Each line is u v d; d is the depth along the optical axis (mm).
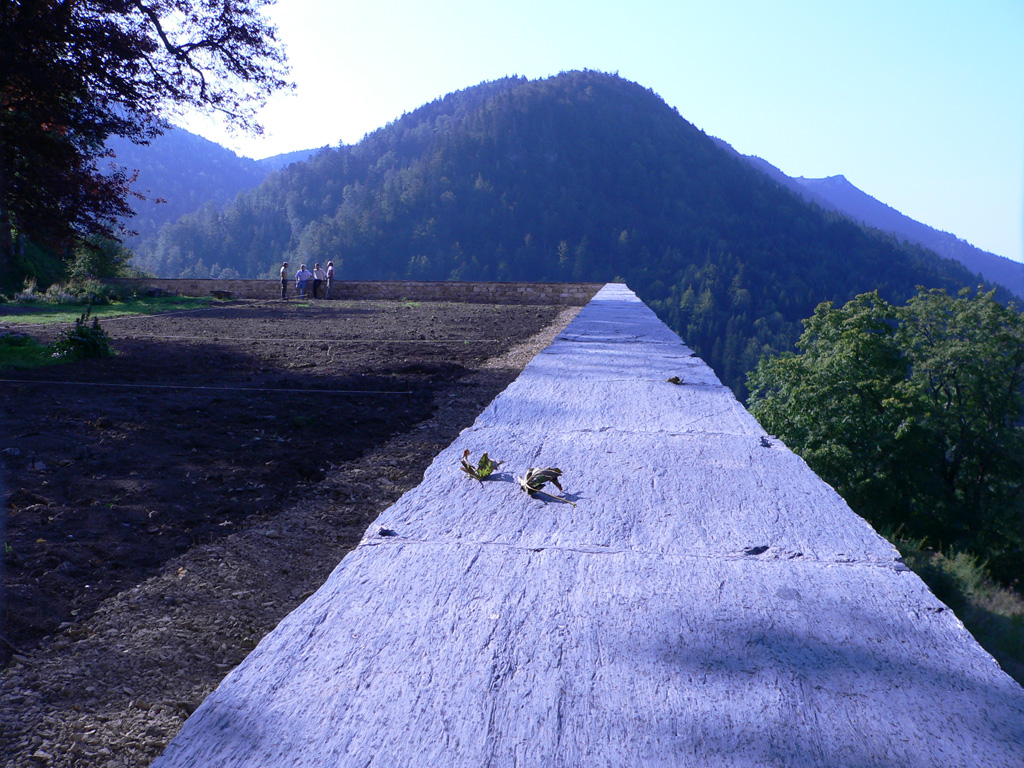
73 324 14805
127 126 11805
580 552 1790
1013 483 36000
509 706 1131
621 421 3395
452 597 1528
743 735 1058
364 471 4570
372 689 1178
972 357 36406
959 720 1098
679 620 1427
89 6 10672
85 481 4090
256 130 13984
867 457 30516
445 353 10656
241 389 7301
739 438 3055
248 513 3762
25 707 2127
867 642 1344
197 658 2441
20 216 11086
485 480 2428
